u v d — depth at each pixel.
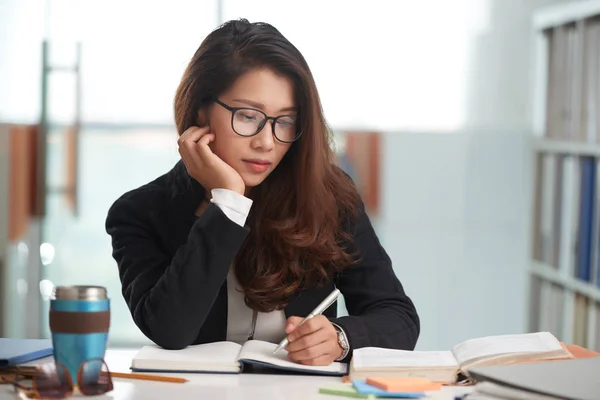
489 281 4.61
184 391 1.64
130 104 4.47
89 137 4.48
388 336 2.05
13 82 4.45
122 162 4.49
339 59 4.52
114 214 2.27
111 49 4.46
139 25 4.46
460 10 4.55
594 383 1.52
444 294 4.61
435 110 4.57
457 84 4.57
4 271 4.46
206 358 1.86
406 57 4.55
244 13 4.47
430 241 4.61
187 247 2.00
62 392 1.59
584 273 3.82
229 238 1.99
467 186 4.60
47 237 4.48
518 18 4.57
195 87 2.13
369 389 1.64
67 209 4.48
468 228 4.61
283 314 2.23
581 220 3.86
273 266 2.19
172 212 2.23
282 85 2.08
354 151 4.56
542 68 4.39
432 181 4.59
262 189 2.21
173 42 4.46
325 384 1.73
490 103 4.58
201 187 2.23
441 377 1.76
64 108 4.46
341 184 2.29
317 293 2.26
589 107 3.87
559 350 1.81
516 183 4.59
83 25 4.46
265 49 2.07
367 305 2.24
